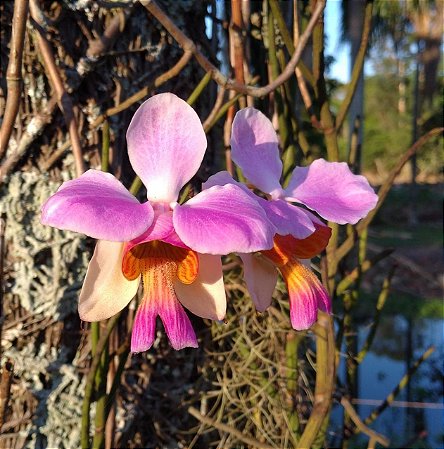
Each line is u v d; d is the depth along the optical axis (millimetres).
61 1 309
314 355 408
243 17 341
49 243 320
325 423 346
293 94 377
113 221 176
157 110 210
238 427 396
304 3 379
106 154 292
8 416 322
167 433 366
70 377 328
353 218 226
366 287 1967
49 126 319
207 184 208
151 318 191
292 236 220
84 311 202
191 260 198
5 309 319
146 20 337
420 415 947
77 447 329
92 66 316
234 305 382
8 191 315
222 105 328
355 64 327
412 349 1377
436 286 1988
